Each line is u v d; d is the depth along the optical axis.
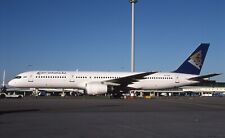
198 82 64.75
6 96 63.25
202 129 15.59
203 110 29.61
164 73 64.50
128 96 68.75
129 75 60.97
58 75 59.72
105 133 13.96
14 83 59.44
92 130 14.91
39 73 59.91
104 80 60.16
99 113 24.72
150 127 16.22
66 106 33.16
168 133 14.12
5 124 17.06
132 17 83.88
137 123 18.00
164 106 35.25
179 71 65.50
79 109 28.92
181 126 16.77
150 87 63.75
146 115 23.38
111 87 56.41
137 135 13.46
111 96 60.50
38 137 12.74
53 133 13.87
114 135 13.41
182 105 37.81
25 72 60.47
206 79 64.81
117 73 61.50
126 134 13.72
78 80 59.69
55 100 47.69
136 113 25.09
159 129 15.46
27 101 43.69
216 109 31.20
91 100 49.22
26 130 14.76
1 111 26.00
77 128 15.60
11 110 27.11
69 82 59.59
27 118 20.31
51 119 19.81
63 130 14.84
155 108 31.59
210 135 13.61
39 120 19.20
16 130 14.75
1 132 14.09
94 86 54.56
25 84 59.38
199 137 13.05
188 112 26.89
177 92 119.81
